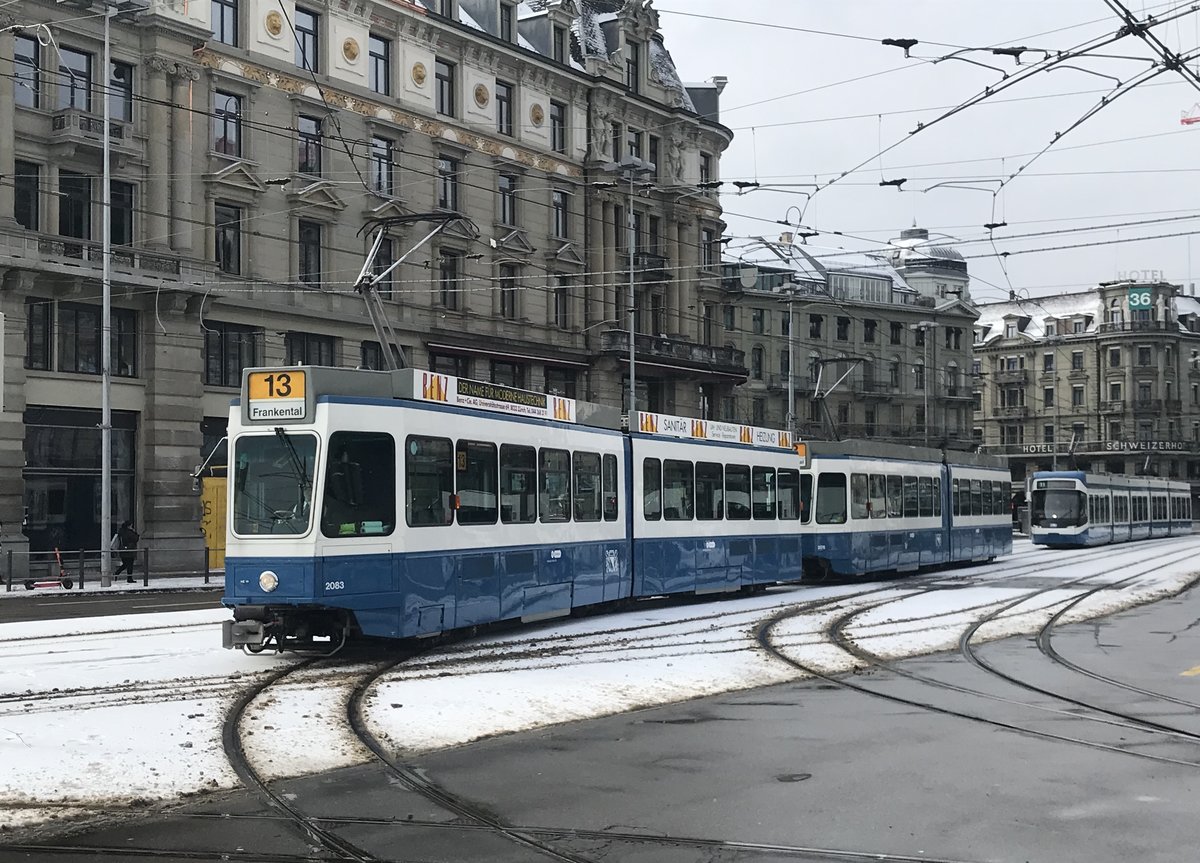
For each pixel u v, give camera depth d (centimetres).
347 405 1500
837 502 2866
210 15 3797
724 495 2441
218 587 3158
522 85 4938
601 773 923
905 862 698
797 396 7862
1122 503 5688
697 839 745
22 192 3381
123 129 3547
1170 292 10412
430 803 834
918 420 8681
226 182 3794
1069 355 10594
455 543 1642
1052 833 753
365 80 4281
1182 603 2464
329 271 4150
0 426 3269
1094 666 1536
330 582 1462
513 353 4797
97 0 3481
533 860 704
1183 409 10438
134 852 721
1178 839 738
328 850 727
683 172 5766
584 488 1992
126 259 3503
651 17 5584
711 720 1148
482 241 4728
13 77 3212
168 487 3634
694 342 5838
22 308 3328
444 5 4666
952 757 979
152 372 3625
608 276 5309
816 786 879
